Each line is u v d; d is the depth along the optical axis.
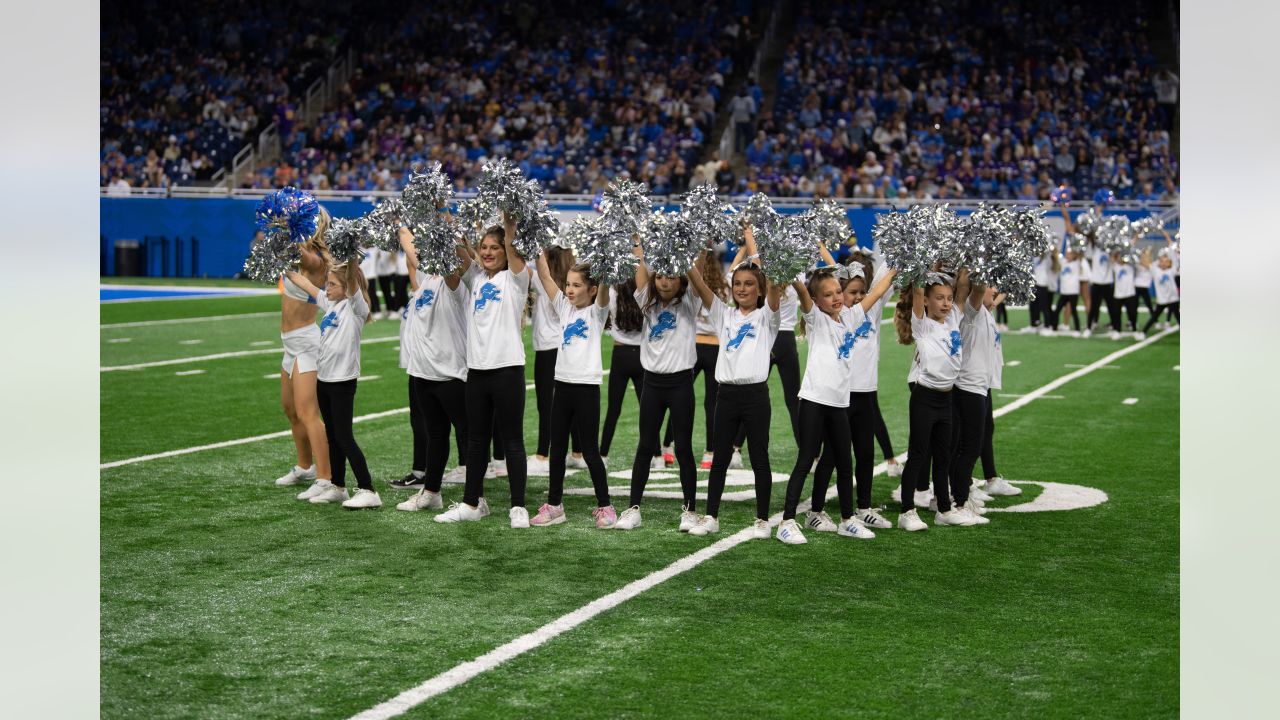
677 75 30.39
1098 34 30.00
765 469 5.86
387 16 32.84
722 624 4.46
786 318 7.39
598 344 6.06
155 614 4.52
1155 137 26.81
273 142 29.98
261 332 16.28
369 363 13.23
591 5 32.59
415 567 5.25
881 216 6.08
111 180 28.89
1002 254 5.91
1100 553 5.63
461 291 6.25
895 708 3.61
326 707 3.57
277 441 8.52
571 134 28.70
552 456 6.15
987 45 30.08
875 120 27.88
